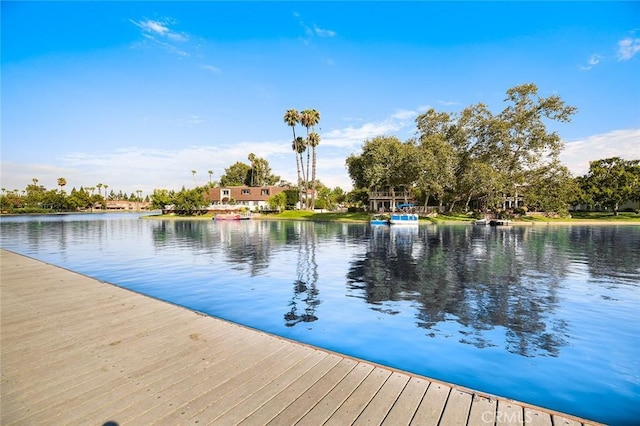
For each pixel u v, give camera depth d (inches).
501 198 1942.7
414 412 134.3
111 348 198.2
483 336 261.6
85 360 182.1
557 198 2038.6
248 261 610.9
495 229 1430.9
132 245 867.4
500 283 438.3
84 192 4522.6
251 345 202.2
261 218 2336.4
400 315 310.3
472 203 2504.9
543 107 1831.9
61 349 196.9
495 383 193.8
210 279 461.7
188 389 151.6
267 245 856.9
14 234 1228.5
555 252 729.0
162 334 220.7
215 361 180.5
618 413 166.9
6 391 149.9
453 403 141.1
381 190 2659.9
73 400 142.9
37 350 195.3
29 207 3890.3
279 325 284.2
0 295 322.0
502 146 1891.0
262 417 130.6
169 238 1048.2
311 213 2536.9
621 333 268.8
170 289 406.9
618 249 783.1
